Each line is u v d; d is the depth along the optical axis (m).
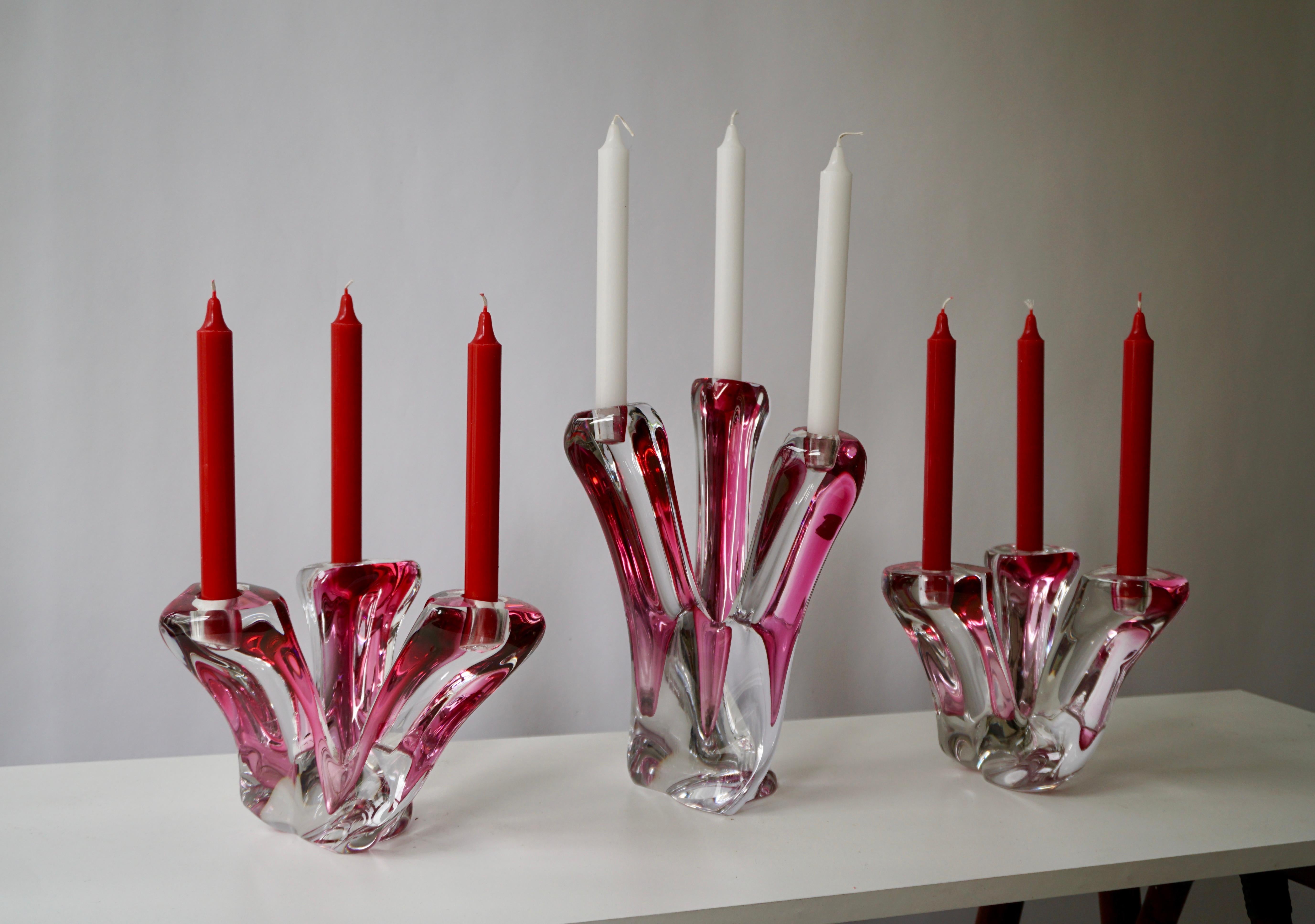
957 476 0.91
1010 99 0.90
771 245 0.85
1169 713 0.74
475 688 0.47
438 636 0.46
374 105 0.78
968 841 0.50
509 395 0.82
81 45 0.72
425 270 0.80
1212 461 0.97
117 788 0.55
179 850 0.47
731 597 0.54
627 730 0.85
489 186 0.80
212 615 0.43
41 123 0.72
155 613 0.76
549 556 0.83
